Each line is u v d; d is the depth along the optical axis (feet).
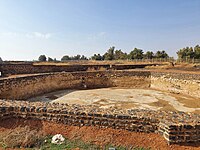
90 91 55.21
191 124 16.63
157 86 60.95
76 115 19.42
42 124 19.67
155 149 16.12
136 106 37.55
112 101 41.75
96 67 76.69
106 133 18.24
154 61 101.60
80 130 18.83
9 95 36.47
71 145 16.72
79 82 61.31
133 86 64.90
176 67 76.64
